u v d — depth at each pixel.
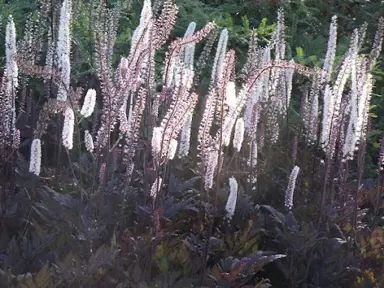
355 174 2.17
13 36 1.59
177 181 1.73
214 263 1.62
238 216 1.74
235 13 3.44
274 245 1.75
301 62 2.88
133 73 1.53
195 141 2.14
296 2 3.49
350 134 1.68
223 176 1.83
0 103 1.61
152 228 1.49
